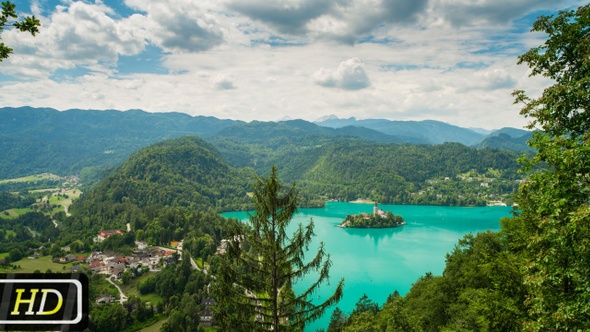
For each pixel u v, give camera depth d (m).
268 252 22.53
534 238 17.62
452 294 46.47
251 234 22.91
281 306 23.30
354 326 45.47
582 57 17.42
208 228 172.75
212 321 93.19
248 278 23.30
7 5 12.28
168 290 107.06
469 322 32.84
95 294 109.94
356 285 112.44
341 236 193.12
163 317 98.00
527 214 21.50
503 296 23.41
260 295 23.83
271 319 23.36
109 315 89.44
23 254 155.12
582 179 16.17
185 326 88.62
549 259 16.81
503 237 41.75
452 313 40.44
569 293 16.73
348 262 138.12
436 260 140.50
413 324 35.97
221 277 22.64
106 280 123.19
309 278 119.44
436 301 47.00
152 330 92.00
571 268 16.12
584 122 17.66
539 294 17.70
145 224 185.62
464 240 51.12
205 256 138.50
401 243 172.75
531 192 18.75
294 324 23.06
